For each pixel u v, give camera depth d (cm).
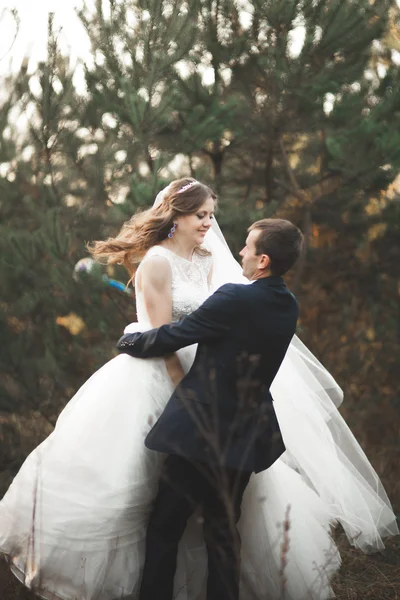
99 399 325
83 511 310
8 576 339
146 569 306
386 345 663
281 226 309
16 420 600
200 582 332
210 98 568
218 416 297
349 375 648
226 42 586
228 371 299
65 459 318
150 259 327
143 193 514
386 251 666
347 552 404
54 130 568
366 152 575
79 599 309
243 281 364
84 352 588
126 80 543
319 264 677
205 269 349
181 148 567
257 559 333
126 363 329
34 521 303
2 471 557
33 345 581
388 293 678
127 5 559
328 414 370
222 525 304
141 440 316
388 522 370
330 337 673
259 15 565
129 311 590
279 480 339
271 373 309
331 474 354
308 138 659
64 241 548
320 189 651
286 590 329
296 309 313
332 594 340
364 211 646
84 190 587
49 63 559
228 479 302
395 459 566
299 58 575
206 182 596
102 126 582
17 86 561
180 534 310
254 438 298
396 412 633
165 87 562
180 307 326
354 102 591
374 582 378
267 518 332
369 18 580
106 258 545
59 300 570
